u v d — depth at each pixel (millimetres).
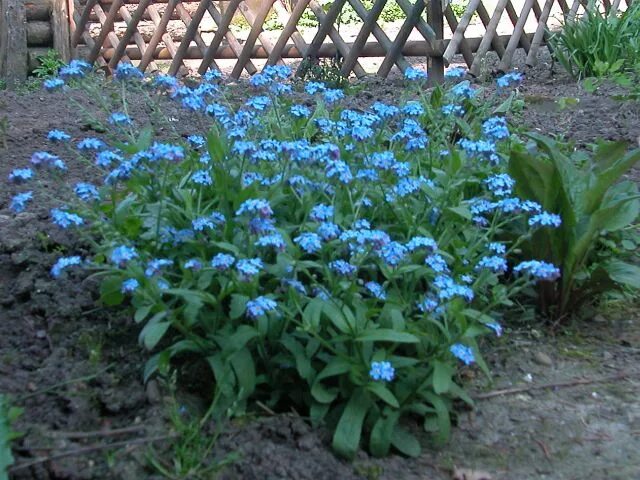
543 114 1630
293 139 1043
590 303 1003
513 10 2123
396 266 805
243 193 850
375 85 1893
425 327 783
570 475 728
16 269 963
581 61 2027
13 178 854
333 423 765
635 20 2121
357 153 980
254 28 2152
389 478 717
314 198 892
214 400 745
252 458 715
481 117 1209
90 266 845
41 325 883
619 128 1526
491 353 904
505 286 909
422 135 1001
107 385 791
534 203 855
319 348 769
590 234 916
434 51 1918
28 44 2422
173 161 816
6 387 781
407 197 939
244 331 748
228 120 992
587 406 822
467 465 741
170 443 715
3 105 1709
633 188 1031
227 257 741
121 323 870
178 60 2303
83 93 1808
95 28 2525
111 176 844
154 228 868
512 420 800
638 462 741
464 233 932
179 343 774
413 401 769
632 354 910
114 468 688
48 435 718
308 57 2051
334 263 762
